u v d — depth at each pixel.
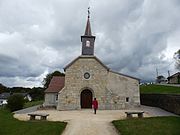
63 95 25.75
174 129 11.66
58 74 62.41
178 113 18.84
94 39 28.30
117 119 16.22
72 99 25.72
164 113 20.16
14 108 27.36
